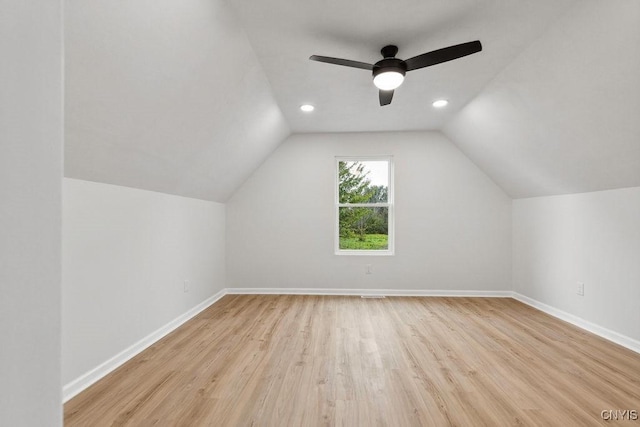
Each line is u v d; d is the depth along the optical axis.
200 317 3.71
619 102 2.22
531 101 2.91
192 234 3.82
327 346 2.83
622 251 2.88
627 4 1.77
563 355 2.64
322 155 4.93
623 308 2.87
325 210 4.92
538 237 4.12
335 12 2.16
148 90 2.02
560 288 3.71
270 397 2.02
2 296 0.44
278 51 2.64
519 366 2.44
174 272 3.39
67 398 2.00
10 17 0.45
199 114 2.69
